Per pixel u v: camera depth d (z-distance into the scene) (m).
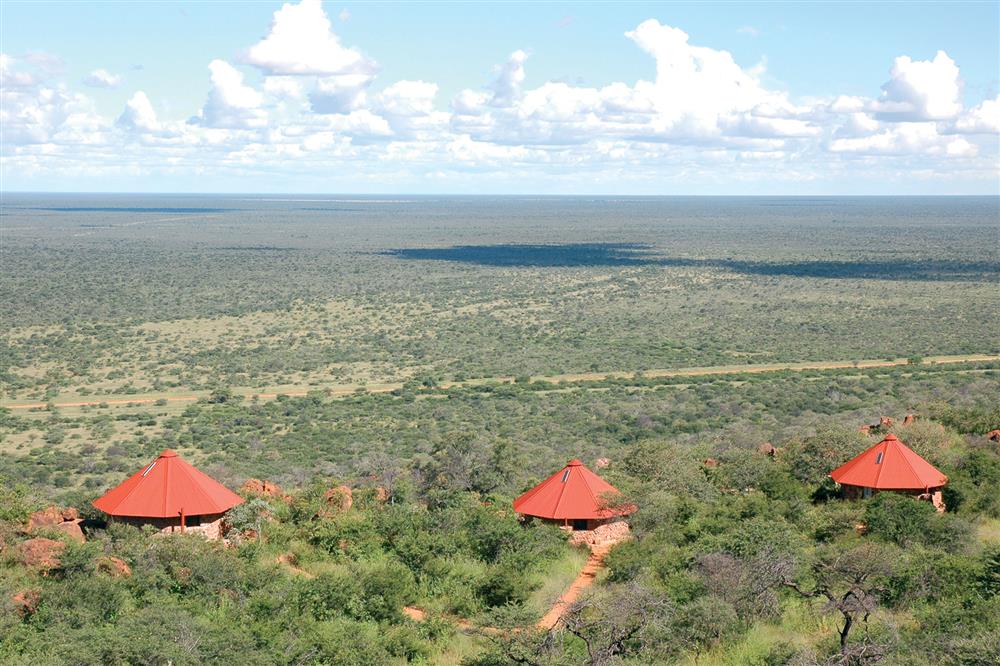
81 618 30.14
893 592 30.52
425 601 34.78
